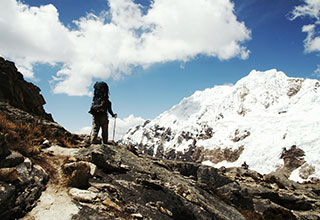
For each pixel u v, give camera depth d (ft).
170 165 50.75
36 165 23.36
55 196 20.63
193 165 52.90
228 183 51.39
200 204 30.71
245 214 44.19
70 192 21.62
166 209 25.64
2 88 43.16
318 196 75.41
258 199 53.83
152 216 23.29
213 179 51.37
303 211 60.44
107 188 24.35
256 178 72.95
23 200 18.11
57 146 34.06
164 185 32.14
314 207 63.93
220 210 34.83
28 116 37.70
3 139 20.72
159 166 42.98
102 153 30.86
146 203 25.49
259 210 50.39
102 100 37.45
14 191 17.70
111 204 21.61
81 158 29.66
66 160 27.32
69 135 42.96
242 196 49.96
